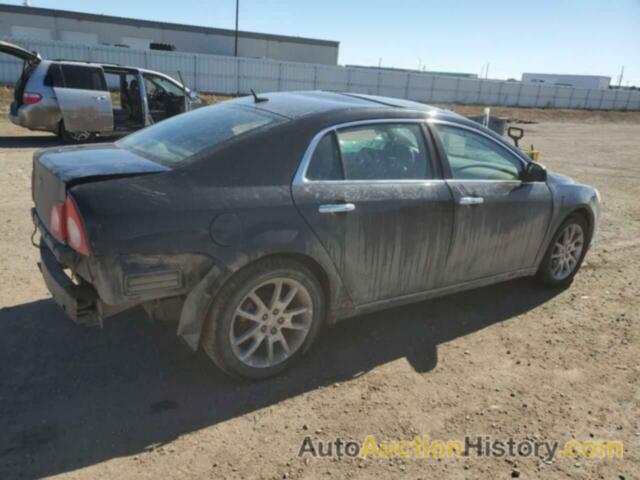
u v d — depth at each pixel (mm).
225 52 51031
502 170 4055
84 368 3186
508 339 3830
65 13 44594
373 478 2441
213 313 2867
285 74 34375
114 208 2582
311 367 3330
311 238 3014
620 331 4023
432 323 4023
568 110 45406
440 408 2984
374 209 3256
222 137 3066
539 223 4230
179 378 3137
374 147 3400
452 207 3607
